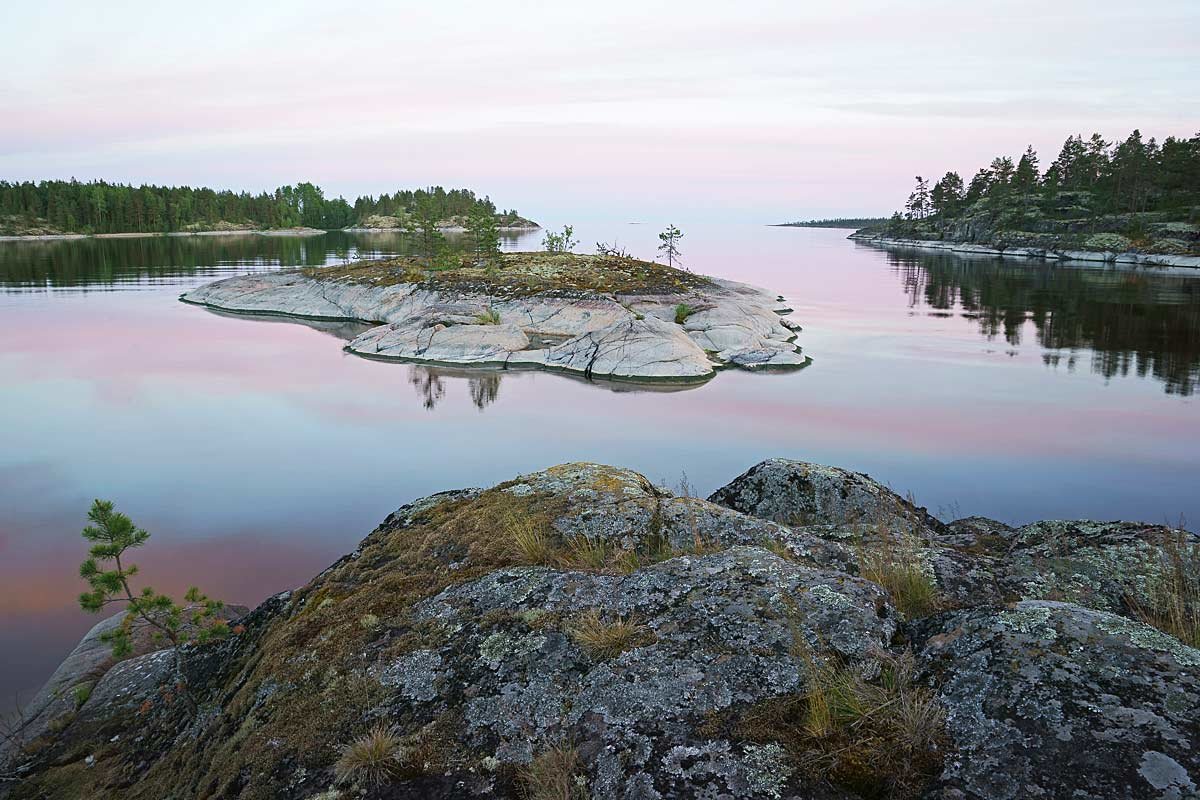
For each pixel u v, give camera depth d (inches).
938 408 1342.3
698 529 317.1
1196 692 153.9
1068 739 149.3
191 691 342.6
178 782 256.1
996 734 156.8
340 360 1849.2
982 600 262.5
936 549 319.3
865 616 211.9
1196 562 276.8
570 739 188.2
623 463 1029.2
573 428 1219.9
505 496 376.8
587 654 218.8
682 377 1614.2
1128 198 5979.3
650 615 232.4
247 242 7440.9
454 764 190.7
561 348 1825.8
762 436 1163.3
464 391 1505.9
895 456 1047.0
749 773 163.6
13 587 650.8
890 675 186.7
